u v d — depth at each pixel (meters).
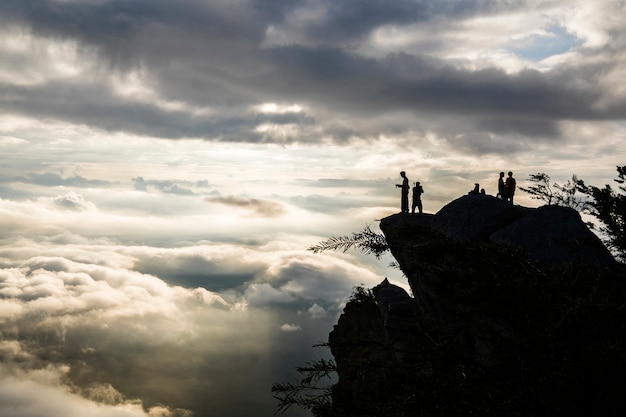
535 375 5.80
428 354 6.27
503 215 19.38
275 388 6.00
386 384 6.07
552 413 5.63
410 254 6.80
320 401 5.89
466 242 6.81
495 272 6.61
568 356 5.75
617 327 5.66
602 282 6.65
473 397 5.82
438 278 6.62
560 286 6.34
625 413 5.47
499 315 6.16
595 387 5.55
